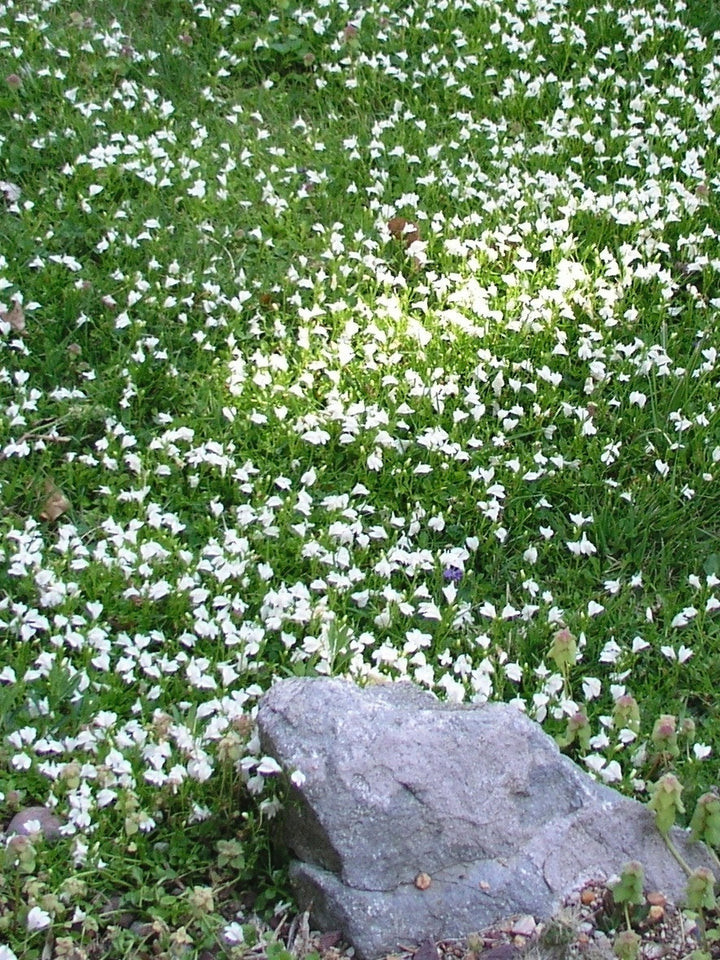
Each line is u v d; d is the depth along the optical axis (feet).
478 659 3.63
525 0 6.66
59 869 2.93
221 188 5.31
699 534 4.12
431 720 2.97
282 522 3.94
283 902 2.94
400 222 5.14
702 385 4.53
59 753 3.22
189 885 3.00
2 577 3.68
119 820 3.04
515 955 2.72
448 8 6.58
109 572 3.67
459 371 4.54
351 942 2.79
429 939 2.79
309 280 4.82
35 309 4.59
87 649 3.46
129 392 4.31
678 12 6.75
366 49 6.29
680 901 2.87
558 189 5.40
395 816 2.85
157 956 2.80
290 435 4.20
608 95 6.17
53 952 2.83
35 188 5.19
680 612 3.82
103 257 4.88
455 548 3.88
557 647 3.20
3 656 3.48
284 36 6.28
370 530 3.92
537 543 4.03
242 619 3.66
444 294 4.86
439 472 4.15
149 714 3.37
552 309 4.73
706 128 5.92
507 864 2.86
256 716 3.10
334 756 2.88
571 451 4.28
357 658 3.50
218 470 4.10
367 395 4.40
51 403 4.32
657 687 3.64
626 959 2.62
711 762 3.39
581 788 2.97
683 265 5.12
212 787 3.10
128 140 5.40
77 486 4.05
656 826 2.95
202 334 4.58
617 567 3.99
